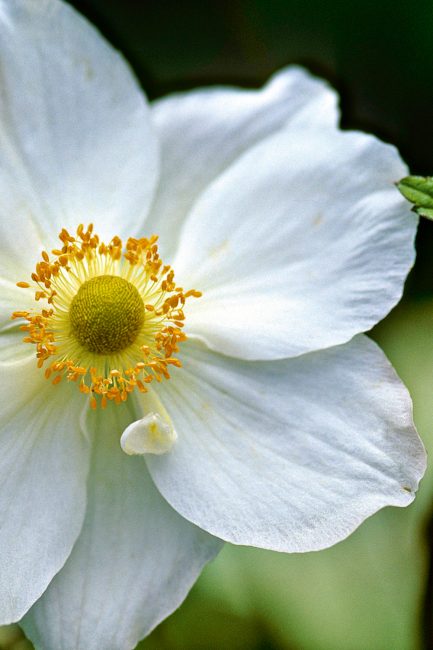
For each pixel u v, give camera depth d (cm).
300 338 24
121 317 24
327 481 24
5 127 25
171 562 24
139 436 23
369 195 24
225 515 24
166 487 24
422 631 25
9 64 25
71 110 25
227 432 24
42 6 25
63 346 24
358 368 24
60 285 24
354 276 24
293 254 25
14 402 24
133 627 23
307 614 25
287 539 23
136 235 25
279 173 25
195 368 24
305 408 24
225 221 25
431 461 25
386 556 25
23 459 24
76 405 24
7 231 24
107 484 24
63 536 24
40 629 23
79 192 25
